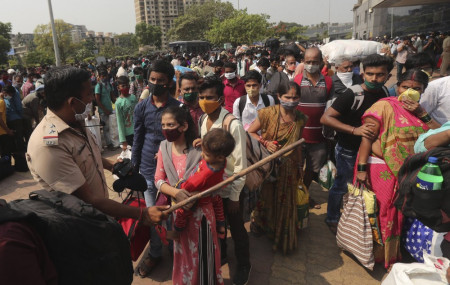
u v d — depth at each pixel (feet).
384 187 8.67
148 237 8.25
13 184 18.21
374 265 9.68
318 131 12.05
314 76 12.07
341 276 9.32
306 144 12.26
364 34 153.28
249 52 41.96
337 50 16.24
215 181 6.95
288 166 9.70
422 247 8.58
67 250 4.18
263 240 11.16
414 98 8.18
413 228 8.91
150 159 9.77
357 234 9.11
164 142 8.04
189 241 7.27
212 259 7.39
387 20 125.80
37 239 3.83
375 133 8.58
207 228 7.22
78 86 5.49
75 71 5.48
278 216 10.10
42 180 5.33
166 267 10.06
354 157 10.48
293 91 9.30
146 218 6.25
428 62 11.19
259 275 9.48
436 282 6.88
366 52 16.38
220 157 6.63
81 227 4.34
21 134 20.29
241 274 8.87
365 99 9.68
